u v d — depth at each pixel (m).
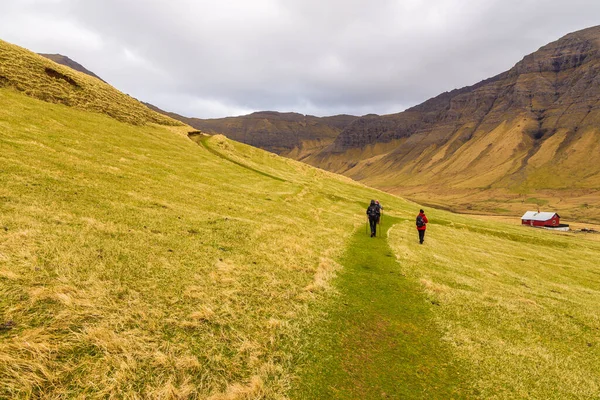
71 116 41.88
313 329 10.66
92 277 10.30
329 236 25.53
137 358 7.62
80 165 24.64
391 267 19.56
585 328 14.56
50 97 46.22
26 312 8.03
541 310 15.91
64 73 55.12
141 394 6.74
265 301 11.85
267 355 8.87
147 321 9.02
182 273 12.35
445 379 9.20
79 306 8.79
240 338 9.32
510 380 9.59
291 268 15.92
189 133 73.75
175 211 20.97
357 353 9.83
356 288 15.12
